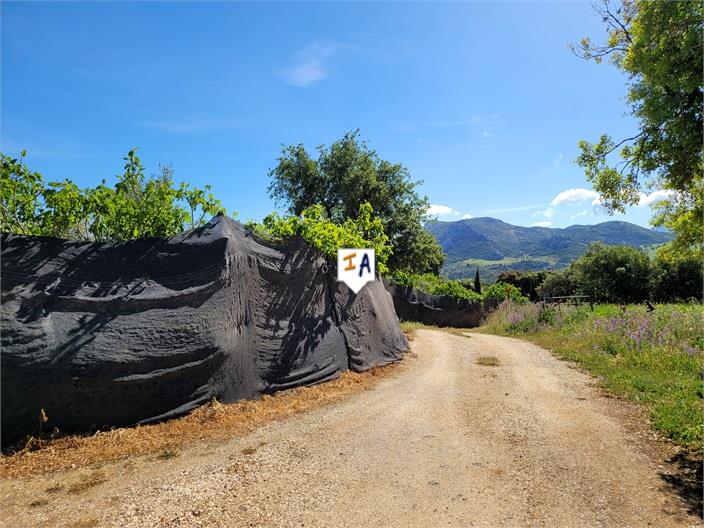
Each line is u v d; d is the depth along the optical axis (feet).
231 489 10.98
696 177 16.20
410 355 33.78
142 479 11.50
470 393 21.29
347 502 10.38
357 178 88.07
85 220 17.67
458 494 10.83
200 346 16.62
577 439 14.75
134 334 15.33
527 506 10.24
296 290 23.30
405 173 94.89
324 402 19.52
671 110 13.94
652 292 100.17
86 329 14.53
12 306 13.53
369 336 29.48
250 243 20.90
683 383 21.21
